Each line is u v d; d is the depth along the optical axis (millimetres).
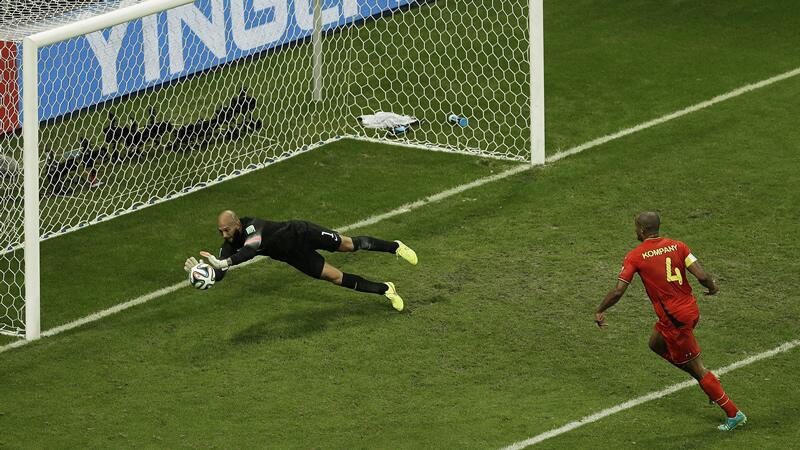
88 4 76438
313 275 54375
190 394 50344
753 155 66938
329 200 65938
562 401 48500
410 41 81812
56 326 56344
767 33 82750
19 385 51781
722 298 54719
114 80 76000
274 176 69000
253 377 51250
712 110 72438
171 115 74688
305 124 74562
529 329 53469
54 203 67812
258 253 53188
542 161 67750
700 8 87000
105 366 52781
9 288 60281
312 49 78750
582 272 57500
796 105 72312
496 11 84062
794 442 45188
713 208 62062
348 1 82062
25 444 47562
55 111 74000
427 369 51125
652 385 49219
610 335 52719
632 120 72062
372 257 60094
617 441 45781
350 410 48656
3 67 71562
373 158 70312
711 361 50438
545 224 61875
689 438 45781
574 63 80125
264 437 47219
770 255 57719
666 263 46062
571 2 89438
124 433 48000
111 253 62406
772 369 49656
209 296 57688
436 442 46281
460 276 57906
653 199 63312
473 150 70500
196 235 63688
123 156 71688
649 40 82812
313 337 53844
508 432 46656
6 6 75625
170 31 77375
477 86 77438
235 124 74188
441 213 63688
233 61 80188
